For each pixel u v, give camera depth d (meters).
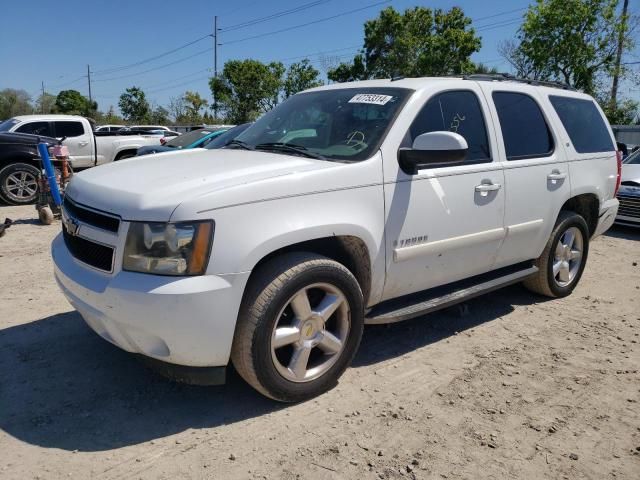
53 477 2.57
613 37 25.89
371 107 3.78
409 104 3.69
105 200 2.93
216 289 2.73
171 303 2.67
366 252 3.39
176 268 2.71
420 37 34.38
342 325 3.34
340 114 3.85
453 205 3.80
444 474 2.67
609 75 26.52
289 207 2.98
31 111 73.62
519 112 4.51
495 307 5.01
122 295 2.72
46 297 4.89
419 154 3.37
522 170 4.33
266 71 41.72
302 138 3.81
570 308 5.05
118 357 3.76
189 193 2.79
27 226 8.17
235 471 2.65
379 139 3.51
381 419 3.12
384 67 35.59
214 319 2.76
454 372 3.71
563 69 26.53
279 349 3.20
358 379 3.58
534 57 26.30
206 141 9.88
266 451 2.81
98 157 15.34
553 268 5.04
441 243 3.77
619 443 2.96
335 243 3.37
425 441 2.93
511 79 4.76
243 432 2.96
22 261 6.10
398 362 3.84
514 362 3.89
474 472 2.69
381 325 4.46
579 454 2.86
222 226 2.76
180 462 2.71
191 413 3.13
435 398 3.36
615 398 3.43
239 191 2.83
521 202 4.35
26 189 10.37
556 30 25.98
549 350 4.11
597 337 4.38
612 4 25.59
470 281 4.40
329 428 3.02
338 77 37.41
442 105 3.90
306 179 3.07
